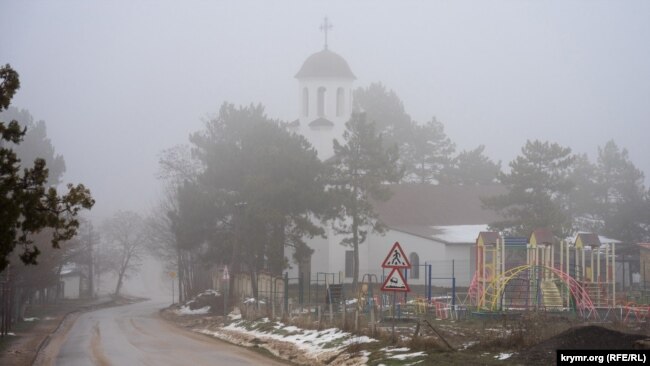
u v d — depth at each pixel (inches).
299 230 2561.5
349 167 2778.1
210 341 1599.4
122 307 3764.8
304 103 3380.9
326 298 2025.1
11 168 828.0
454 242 2940.5
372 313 1272.1
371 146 2733.8
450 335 1216.2
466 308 1812.3
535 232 1980.8
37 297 4035.4
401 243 3120.1
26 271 2319.1
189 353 1326.3
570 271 2225.6
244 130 3031.5
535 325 1085.8
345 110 3363.7
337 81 3351.4
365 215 2760.8
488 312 1701.5
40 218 826.2
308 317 1600.6
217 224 2829.7
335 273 3157.0
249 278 2785.4
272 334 1531.7
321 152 3321.9
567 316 1665.8
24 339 1736.0
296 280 3166.8
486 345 1015.6
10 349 1476.4
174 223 2768.2
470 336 1197.7
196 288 3531.0
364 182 2723.9
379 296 2153.1
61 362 1235.9
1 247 781.9
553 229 2743.6
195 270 3582.7
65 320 2534.5
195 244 2728.8
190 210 2679.6
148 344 1536.7
